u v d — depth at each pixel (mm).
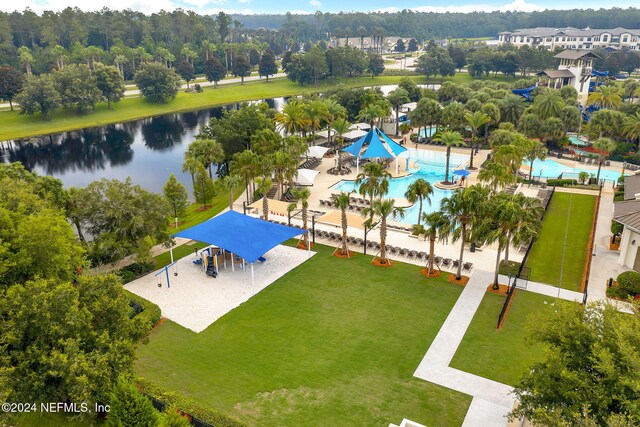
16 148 106500
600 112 80562
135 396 19047
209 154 64188
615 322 18641
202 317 33031
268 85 190500
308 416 23359
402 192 65000
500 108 93750
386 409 23828
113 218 38812
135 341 24719
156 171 86438
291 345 29500
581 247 43688
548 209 54406
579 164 77375
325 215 51562
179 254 44406
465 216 35812
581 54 124875
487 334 30312
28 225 28797
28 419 22812
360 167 76500
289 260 42312
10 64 168125
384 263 41031
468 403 24188
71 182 79500
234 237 39125
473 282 37469
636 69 192625
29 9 190750
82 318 21938
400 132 105188
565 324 19984
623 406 16500
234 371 27016
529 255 42406
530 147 63031
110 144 110312
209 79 181750
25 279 28812
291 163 58406
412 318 32375
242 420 23078
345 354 28500
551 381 18469
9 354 21359
